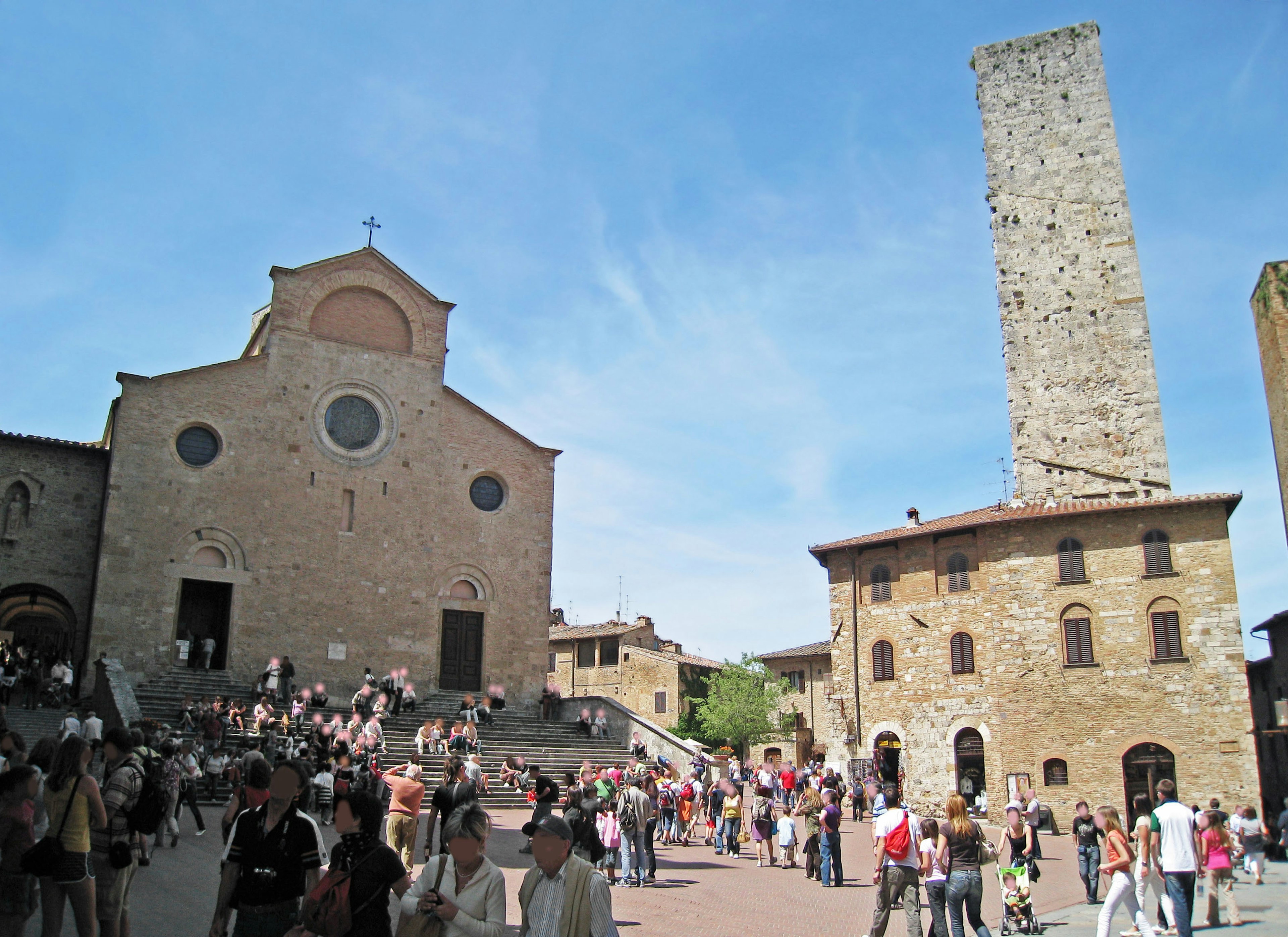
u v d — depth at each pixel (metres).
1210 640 40.09
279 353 42.19
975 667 44.53
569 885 8.32
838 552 49.97
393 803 15.75
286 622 39.97
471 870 8.30
